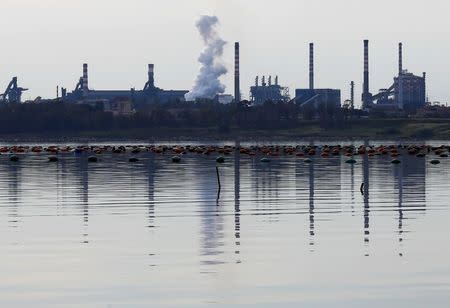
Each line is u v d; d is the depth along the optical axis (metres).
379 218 165.62
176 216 170.50
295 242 137.75
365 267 118.25
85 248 133.25
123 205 190.62
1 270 117.38
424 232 147.25
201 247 133.62
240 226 155.75
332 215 170.62
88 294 104.88
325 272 115.44
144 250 131.25
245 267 118.69
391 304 100.00
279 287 107.75
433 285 107.94
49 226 156.62
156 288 107.50
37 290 106.81
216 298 102.94
